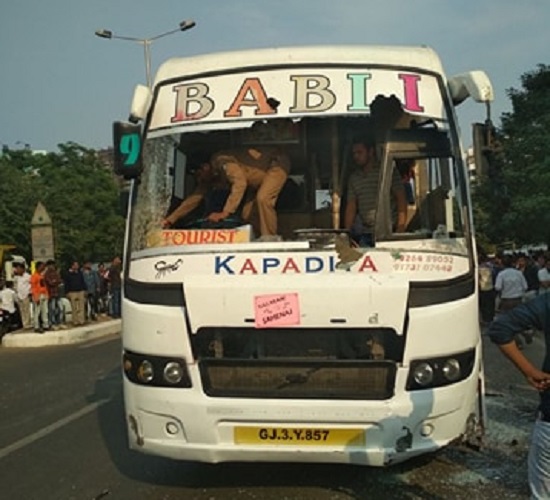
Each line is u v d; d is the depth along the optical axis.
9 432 8.16
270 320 4.86
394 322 4.79
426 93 5.64
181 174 5.83
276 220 5.71
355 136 5.69
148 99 5.92
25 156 54.00
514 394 9.07
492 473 5.99
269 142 5.75
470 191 5.49
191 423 4.92
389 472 6.04
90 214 47.56
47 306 18.56
